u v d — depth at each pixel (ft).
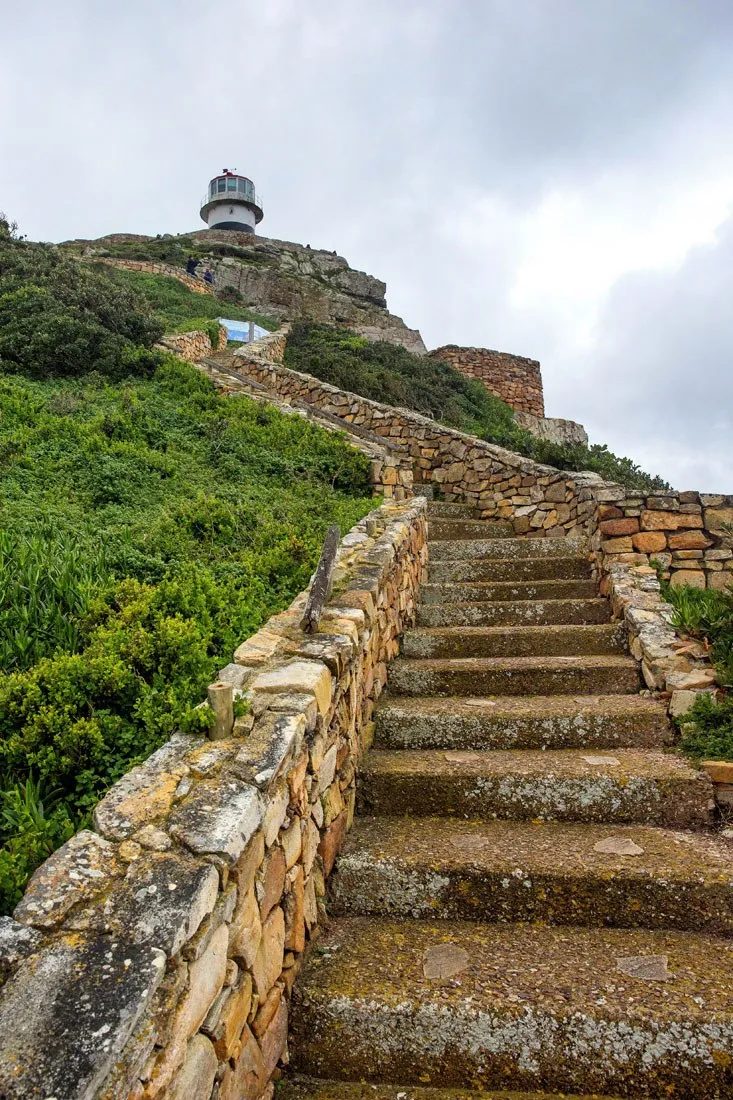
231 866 5.90
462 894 9.10
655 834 10.09
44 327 33.45
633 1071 6.86
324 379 51.39
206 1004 5.38
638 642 14.58
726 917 8.53
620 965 7.83
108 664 9.62
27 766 8.67
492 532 27.50
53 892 5.39
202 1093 5.23
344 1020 7.33
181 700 9.33
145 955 4.80
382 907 9.24
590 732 12.42
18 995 4.50
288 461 26.71
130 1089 4.27
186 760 7.21
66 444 22.82
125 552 14.80
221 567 15.52
